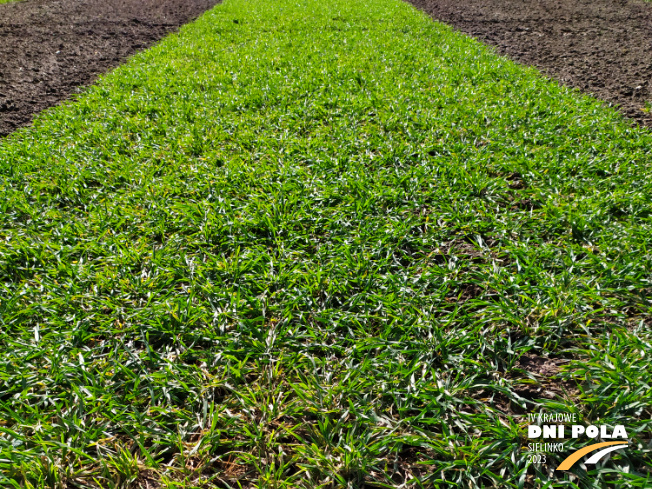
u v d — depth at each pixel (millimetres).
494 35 7957
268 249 2646
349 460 1558
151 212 2902
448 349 1971
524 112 4207
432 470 1573
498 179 3158
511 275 2330
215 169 3439
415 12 9867
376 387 1828
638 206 2783
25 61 6547
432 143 3760
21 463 1521
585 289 2223
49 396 1797
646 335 1976
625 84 5152
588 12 9562
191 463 1604
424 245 2652
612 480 1508
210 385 1825
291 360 1961
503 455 1544
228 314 2145
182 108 4586
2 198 3010
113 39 8000
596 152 3521
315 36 7773
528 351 2000
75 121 4316
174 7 11195
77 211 3012
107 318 2152
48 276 2416
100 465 1572
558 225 2680
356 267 2424
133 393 1790
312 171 3432
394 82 5227
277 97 4816
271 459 1613
